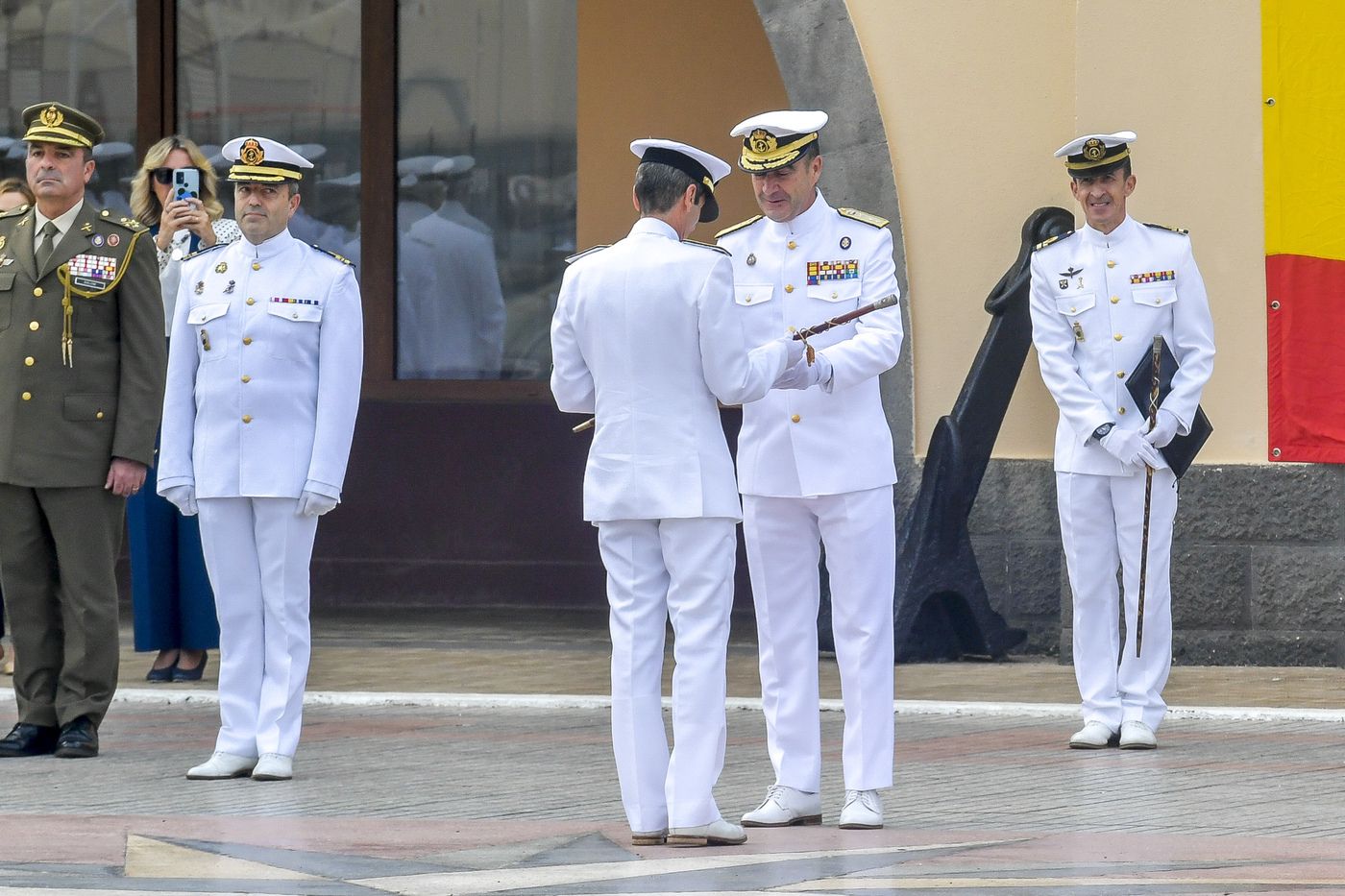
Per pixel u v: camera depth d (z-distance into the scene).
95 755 23.88
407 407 43.94
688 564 17.61
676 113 42.28
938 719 27.00
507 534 43.56
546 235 43.97
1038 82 34.34
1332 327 32.56
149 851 17.56
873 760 18.84
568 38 43.78
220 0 45.56
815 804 19.25
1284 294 32.66
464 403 43.78
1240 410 32.91
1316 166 32.59
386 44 44.50
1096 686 24.72
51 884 15.89
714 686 17.64
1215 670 32.16
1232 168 32.91
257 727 22.34
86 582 23.98
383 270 44.50
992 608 34.22
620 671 17.86
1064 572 33.09
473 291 44.31
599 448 17.89
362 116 44.69
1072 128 34.34
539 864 16.78
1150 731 24.34
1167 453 24.72
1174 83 33.06
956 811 19.84
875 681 18.89
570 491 43.38
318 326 22.78
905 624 32.81
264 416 22.47
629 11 42.41
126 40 45.88
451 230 44.41
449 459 43.81
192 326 22.88
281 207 22.88
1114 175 25.27
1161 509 24.80
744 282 19.48
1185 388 24.78
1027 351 33.19
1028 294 33.00
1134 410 25.11
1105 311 25.30
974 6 34.41
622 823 19.09
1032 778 22.00
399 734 25.64
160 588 30.27
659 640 17.91
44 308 23.97
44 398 23.83
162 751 24.30
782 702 19.27
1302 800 20.47
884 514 18.95
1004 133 34.38
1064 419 25.34
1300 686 30.12
